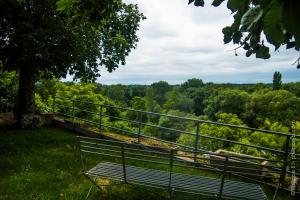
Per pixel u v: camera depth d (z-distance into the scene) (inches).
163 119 1309.1
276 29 45.9
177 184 209.9
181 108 2608.3
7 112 546.6
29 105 530.9
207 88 2549.2
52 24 433.4
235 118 694.5
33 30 432.1
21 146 392.5
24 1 408.2
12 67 514.3
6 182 266.2
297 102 1536.7
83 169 225.6
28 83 529.7
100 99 898.7
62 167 313.1
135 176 219.0
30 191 249.4
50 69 523.2
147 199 239.5
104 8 184.1
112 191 251.3
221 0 68.4
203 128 657.0
